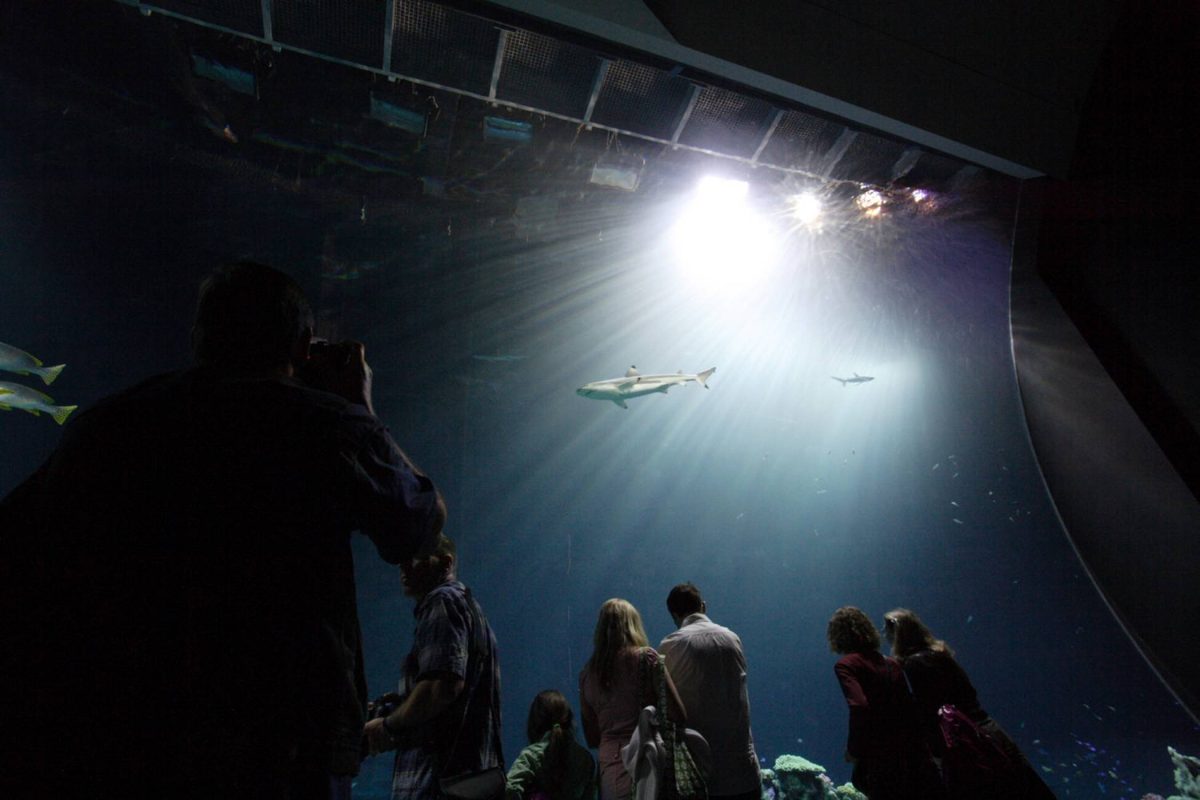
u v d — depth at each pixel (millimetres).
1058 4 3213
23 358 8445
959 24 3330
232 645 881
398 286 14672
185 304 15125
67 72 9422
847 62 3383
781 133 4898
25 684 829
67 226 13938
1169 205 3094
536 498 18469
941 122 3598
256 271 1185
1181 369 3010
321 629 953
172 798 793
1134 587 3271
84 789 789
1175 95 3100
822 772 7461
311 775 876
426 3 3951
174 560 909
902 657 3893
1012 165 3652
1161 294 3100
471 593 2727
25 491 968
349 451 1058
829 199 11703
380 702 2674
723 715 3264
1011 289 3828
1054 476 3693
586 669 3281
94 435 985
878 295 19875
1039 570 20688
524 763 3414
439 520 1183
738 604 22516
